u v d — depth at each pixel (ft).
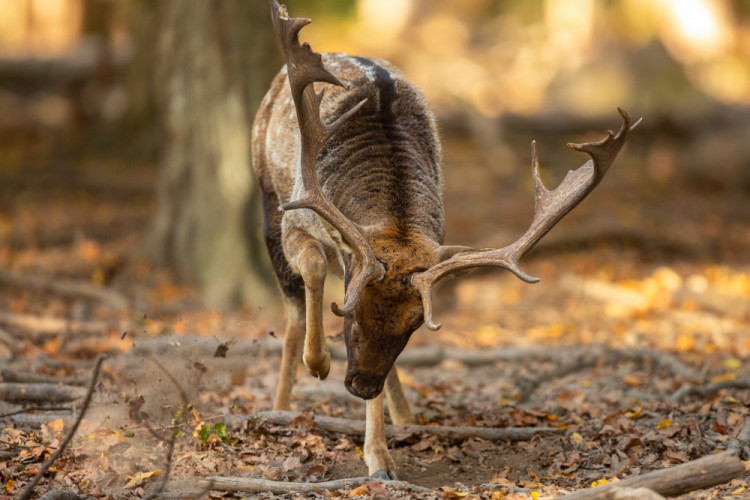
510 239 61.41
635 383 32.78
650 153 87.81
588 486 22.68
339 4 135.23
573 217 67.41
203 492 21.15
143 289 48.70
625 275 53.98
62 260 53.83
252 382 32.53
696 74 100.99
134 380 26.99
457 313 48.26
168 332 31.63
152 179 77.87
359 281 19.66
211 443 24.25
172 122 50.90
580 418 28.17
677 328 41.91
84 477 22.13
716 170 82.79
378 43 121.70
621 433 25.75
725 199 79.00
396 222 21.72
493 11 133.80
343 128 24.03
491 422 27.91
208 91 49.52
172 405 25.09
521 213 70.44
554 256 59.67
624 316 45.09
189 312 44.70
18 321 37.65
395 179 22.95
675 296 47.37
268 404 29.37
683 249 61.00
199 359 28.50
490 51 116.78
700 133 88.12
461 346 40.83
